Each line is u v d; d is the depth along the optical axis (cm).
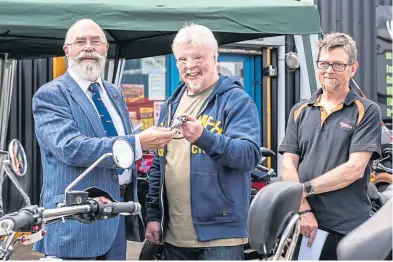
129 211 224
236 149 269
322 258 297
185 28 292
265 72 846
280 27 406
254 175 506
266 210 169
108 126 293
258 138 285
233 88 292
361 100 300
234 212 284
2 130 568
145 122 794
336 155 296
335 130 298
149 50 566
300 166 308
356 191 296
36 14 366
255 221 170
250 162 277
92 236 274
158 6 385
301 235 297
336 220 293
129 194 301
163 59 798
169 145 297
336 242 294
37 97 281
